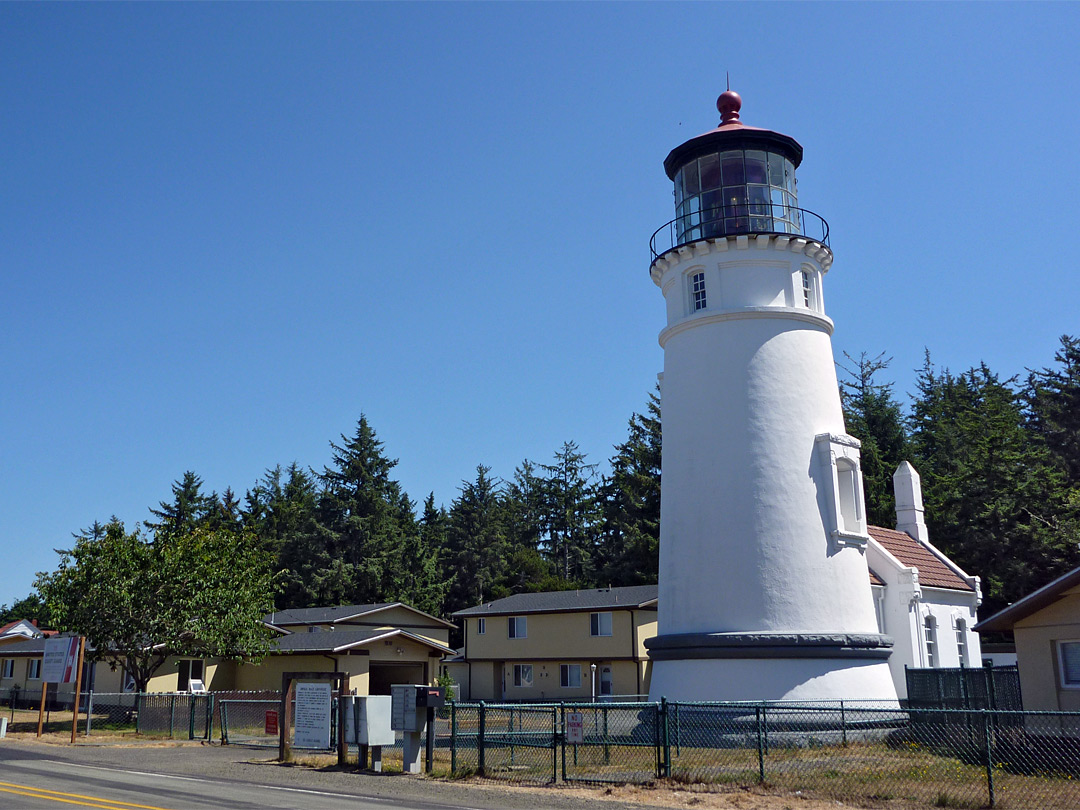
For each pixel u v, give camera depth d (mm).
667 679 23297
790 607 22500
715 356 24500
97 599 32531
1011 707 21203
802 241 25109
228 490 80062
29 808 12500
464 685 50562
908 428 66125
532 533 85000
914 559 33844
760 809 13492
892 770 16703
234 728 31266
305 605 69750
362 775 17531
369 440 77562
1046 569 43781
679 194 26844
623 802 13992
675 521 24359
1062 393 57375
